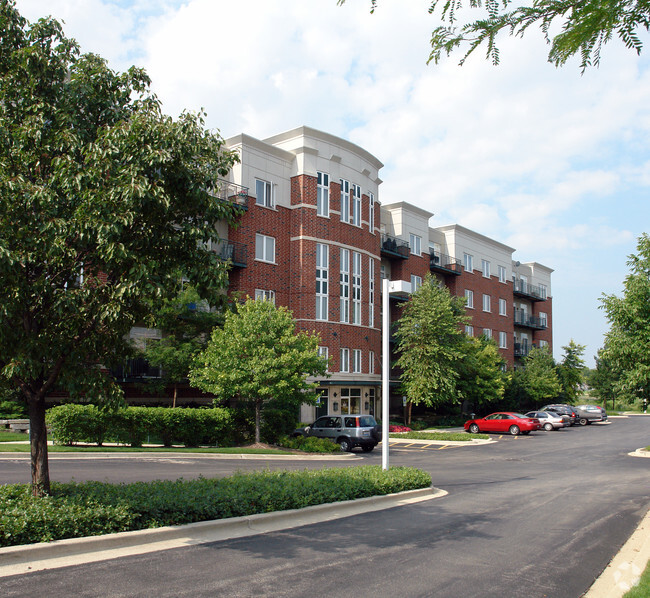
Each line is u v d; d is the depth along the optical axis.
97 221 7.64
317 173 34.00
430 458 23.42
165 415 22.88
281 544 8.34
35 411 8.73
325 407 33.66
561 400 57.72
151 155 8.07
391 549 8.41
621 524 10.75
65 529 7.52
